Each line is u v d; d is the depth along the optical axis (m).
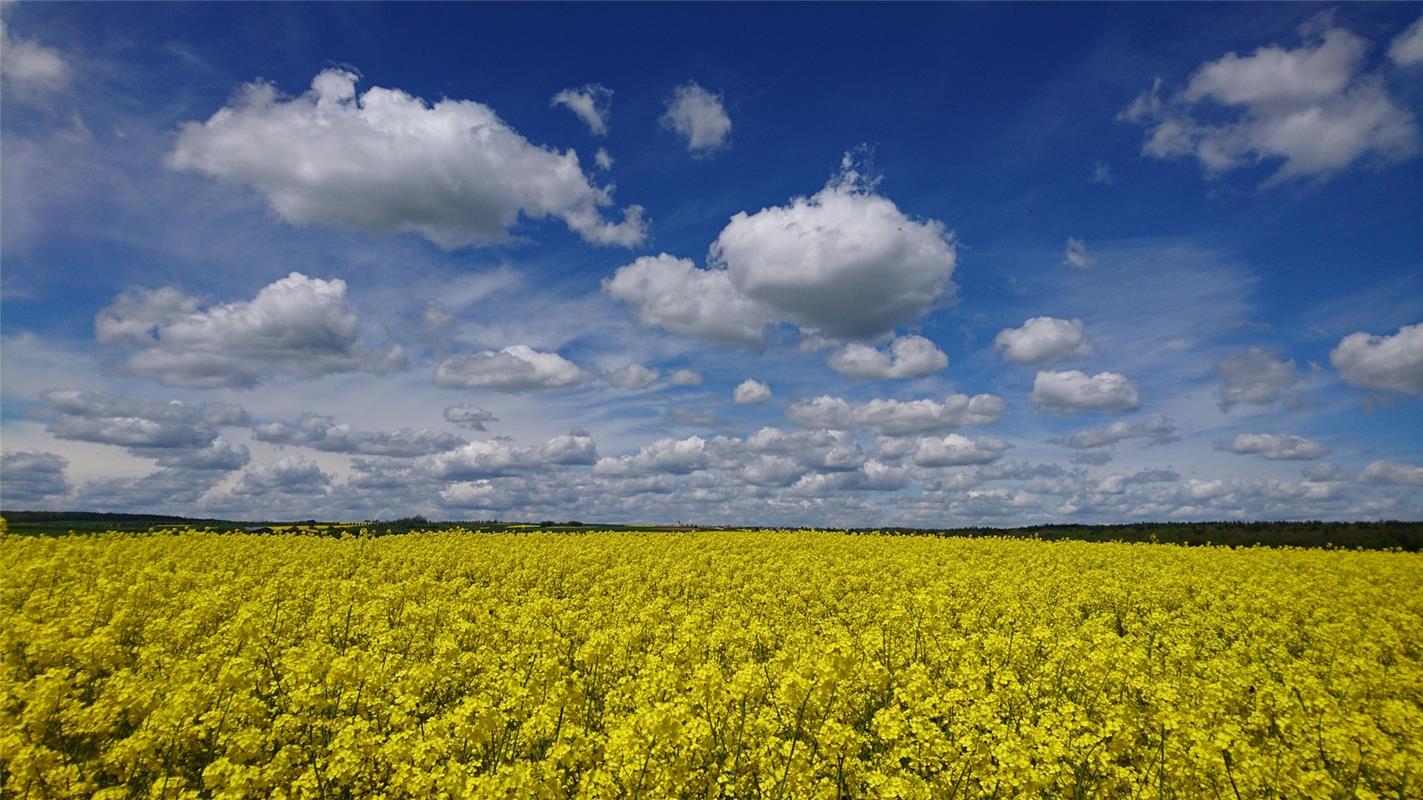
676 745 9.16
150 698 9.98
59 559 21.45
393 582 26.84
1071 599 23.42
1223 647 17.39
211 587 21.70
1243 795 8.77
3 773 8.90
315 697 10.80
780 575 28.02
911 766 9.59
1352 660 13.71
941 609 17.09
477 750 9.77
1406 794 9.00
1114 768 9.30
